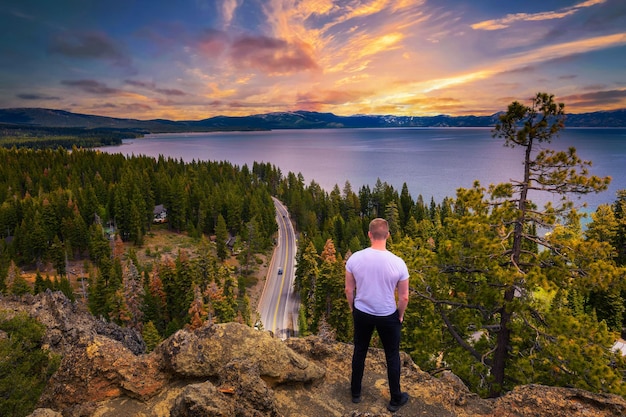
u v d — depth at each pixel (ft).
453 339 51.44
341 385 22.27
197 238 339.77
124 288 181.06
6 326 50.16
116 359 20.38
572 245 40.04
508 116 43.45
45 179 410.11
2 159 477.77
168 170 501.97
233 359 19.70
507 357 45.50
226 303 180.14
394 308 19.43
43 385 45.57
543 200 418.31
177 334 21.56
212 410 15.99
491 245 42.19
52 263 273.95
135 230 312.09
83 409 18.24
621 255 158.40
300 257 249.34
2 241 269.44
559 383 38.47
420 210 374.02
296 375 21.25
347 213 428.15
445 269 47.85
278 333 214.28
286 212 469.98
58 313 64.23
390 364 19.65
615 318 137.90
